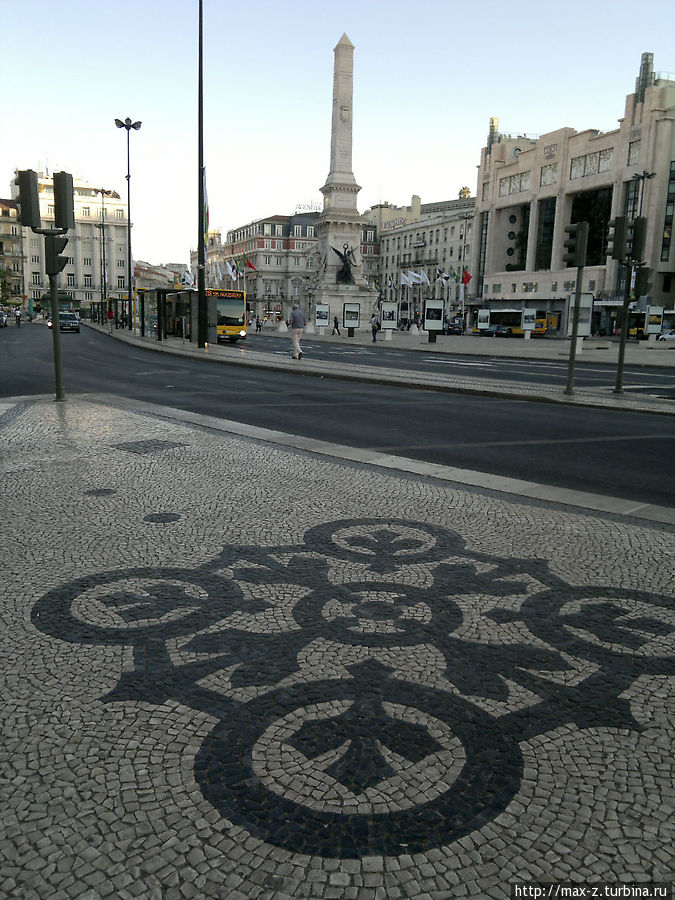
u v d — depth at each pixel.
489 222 97.00
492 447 8.77
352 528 5.01
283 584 3.94
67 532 4.85
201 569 4.17
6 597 3.74
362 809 2.13
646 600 3.75
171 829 2.07
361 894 1.85
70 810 2.14
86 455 7.58
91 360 24.44
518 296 89.62
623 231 14.70
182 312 38.97
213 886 1.88
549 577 4.08
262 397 14.00
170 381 17.14
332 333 64.56
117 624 3.42
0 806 2.16
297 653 3.13
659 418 11.89
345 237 66.81
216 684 2.87
